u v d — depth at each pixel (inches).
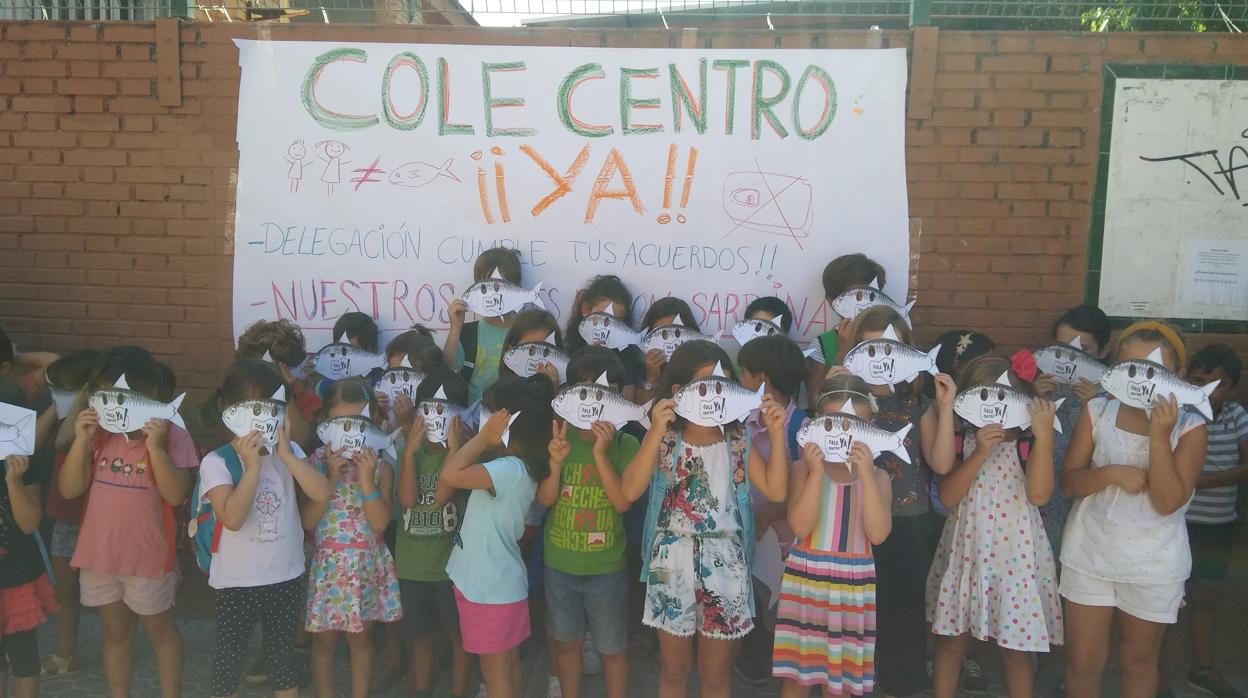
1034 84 183.2
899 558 154.1
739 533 147.0
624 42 189.0
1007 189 185.3
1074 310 174.7
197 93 195.2
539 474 149.6
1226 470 169.9
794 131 187.8
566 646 154.3
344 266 195.0
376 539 159.2
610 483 148.6
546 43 190.2
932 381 174.9
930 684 177.0
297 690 153.9
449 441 157.0
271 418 143.9
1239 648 184.2
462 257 193.9
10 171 200.1
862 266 178.2
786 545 167.9
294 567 150.9
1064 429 169.2
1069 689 152.6
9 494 146.3
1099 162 183.5
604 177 191.0
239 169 195.0
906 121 186.2
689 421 144.2
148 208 198.1
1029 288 186.5
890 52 185.0
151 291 199.5
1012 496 150.9
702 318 191.8
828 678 142.8
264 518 147.7
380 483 159.0
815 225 188.5
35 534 153.3
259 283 196.4
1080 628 149.2
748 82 187.6
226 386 144.8
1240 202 182.1
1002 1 192.4
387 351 179.9
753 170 188.9
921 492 156.1
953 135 185.6
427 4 224.5
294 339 177.0
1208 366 169.8
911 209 187.5
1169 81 181.0
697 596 143.9
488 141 192.2
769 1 207.5
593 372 149.0
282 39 193.0
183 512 165.9
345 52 192.2
